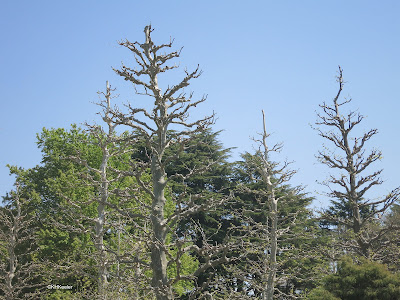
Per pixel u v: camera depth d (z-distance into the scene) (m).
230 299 20.22
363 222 26.06
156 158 17.48
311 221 38.44
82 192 34.44
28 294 30.81
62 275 24.27
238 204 40.88
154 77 18.25
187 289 33.31
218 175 43.16
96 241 23.23
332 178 26.14
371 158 25.81
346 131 26.66
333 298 18.88
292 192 28.12
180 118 18.25
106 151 26.36
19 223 32.69
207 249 15.60
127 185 34.25
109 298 21.06
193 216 39.75
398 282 18.84
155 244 15.95
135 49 18.44
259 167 29.14
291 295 27.19
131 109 17.92
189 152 44.19
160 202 17.08
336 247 26.45
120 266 26.28
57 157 38.34
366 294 18.75
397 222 31.70
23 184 39.69
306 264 35.62
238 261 36.59
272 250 26.77
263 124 28.92
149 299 20.12
